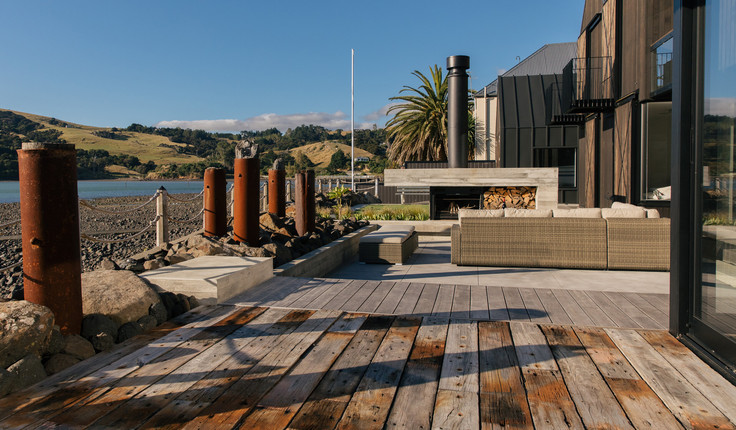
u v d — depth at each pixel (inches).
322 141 5708.7
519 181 404.5
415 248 314.7
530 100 677.3
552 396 81.5
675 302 111.8
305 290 161.5
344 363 96.3
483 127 812.0
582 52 524.4
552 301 149.3
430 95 919.0
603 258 232.1
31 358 88.3
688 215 109.0
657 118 359.9
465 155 434.0
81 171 3663.9
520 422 72.7
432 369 93.2
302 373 91.3
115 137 5428.2
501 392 83.0
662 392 83.0
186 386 85.6
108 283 125.4
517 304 145.2
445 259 281.0
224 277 146.2
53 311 100.7
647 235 228.1
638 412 75.9
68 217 102.4
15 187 2364.7
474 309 138.9
